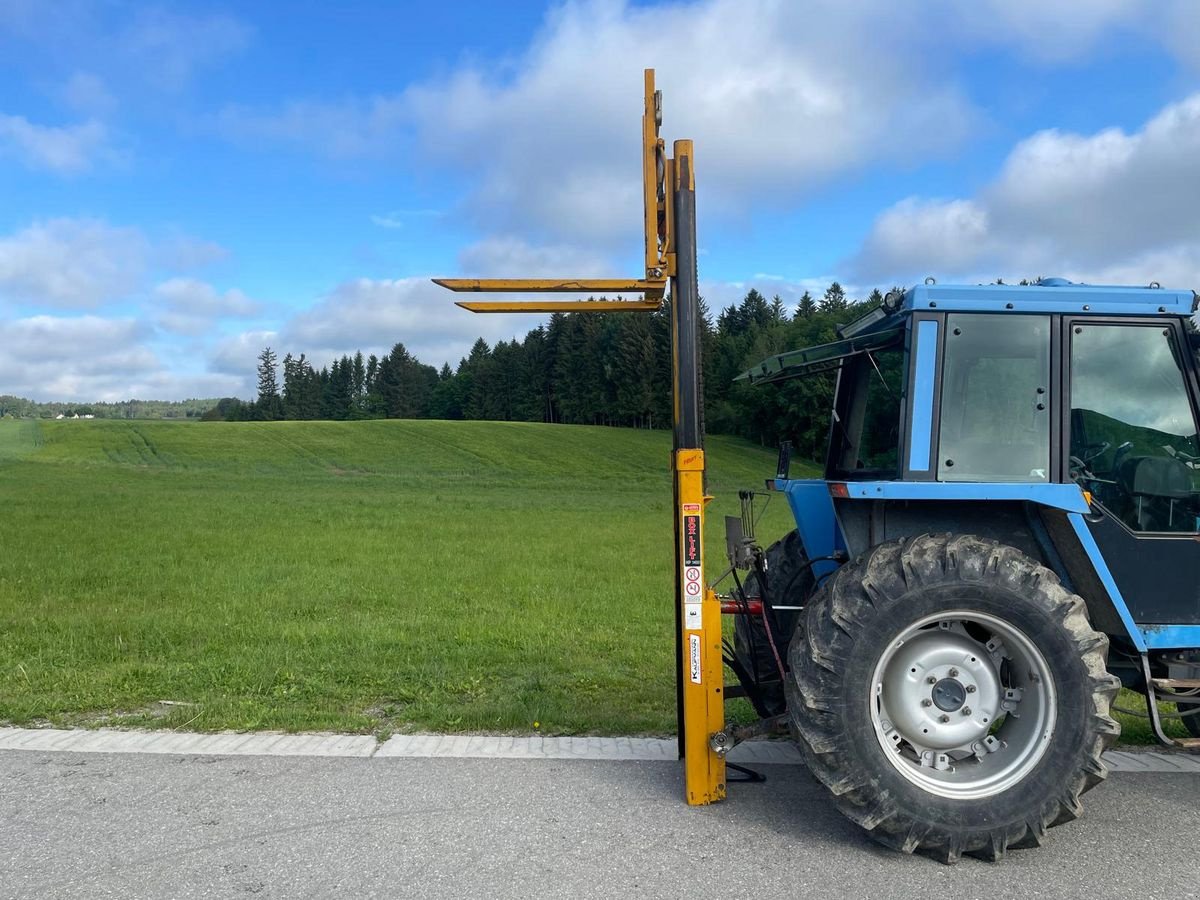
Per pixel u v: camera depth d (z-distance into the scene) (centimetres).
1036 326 424
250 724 538
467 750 498
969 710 396
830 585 403
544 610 980
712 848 377
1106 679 381
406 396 13500
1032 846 380
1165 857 375
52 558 1396
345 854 367
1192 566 423
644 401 8788
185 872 351
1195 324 431
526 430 7300
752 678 518
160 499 2848
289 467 5091
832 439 527
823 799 434
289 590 1117
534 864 360
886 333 451
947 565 388
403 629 858
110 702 585
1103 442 432
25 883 342
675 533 452
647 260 454
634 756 489
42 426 7000
